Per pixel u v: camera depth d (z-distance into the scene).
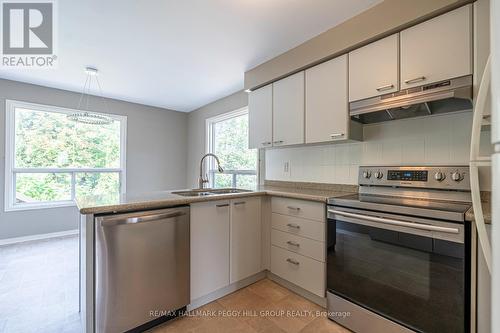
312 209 1.85
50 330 1.55
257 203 2.20
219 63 2.64
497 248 0.59
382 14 1.65
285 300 1.92
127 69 2.83
